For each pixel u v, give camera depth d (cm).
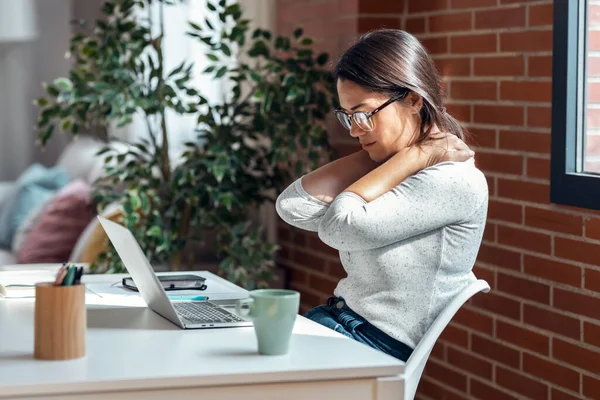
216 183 394
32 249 464
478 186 197
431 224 194
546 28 286
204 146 395
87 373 147
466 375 328
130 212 371
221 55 499
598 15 270
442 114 212
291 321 161
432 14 351
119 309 205
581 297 272
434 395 348
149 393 146
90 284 240
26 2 662
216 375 148
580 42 275
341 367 153
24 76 666
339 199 200
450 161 201
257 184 404
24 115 668
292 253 445
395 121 206
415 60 208
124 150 497
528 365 295
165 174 397
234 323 186
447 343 339
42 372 148
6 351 163
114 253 378
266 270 402
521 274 298
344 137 389
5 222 527
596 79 271
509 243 304
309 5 418
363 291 203
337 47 390
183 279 231
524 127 297
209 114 396
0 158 666
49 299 155
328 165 226
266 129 392
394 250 197
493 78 312
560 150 278
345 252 207
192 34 386
